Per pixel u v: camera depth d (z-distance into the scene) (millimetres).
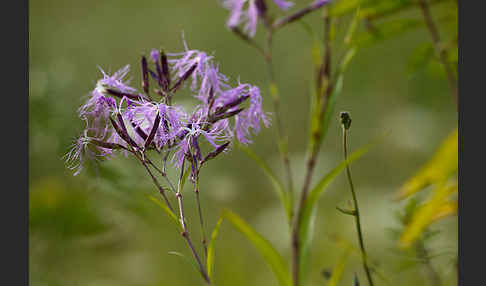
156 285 982
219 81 783
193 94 782
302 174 1165
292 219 812
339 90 816
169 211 750
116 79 771
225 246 1060
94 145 755
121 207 907
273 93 836
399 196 743
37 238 907
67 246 920
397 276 882
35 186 906
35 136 912
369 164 1244
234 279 999
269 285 983
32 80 929
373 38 833
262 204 1197
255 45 844
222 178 1158
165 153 752
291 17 833
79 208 900
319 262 976
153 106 750
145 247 997
